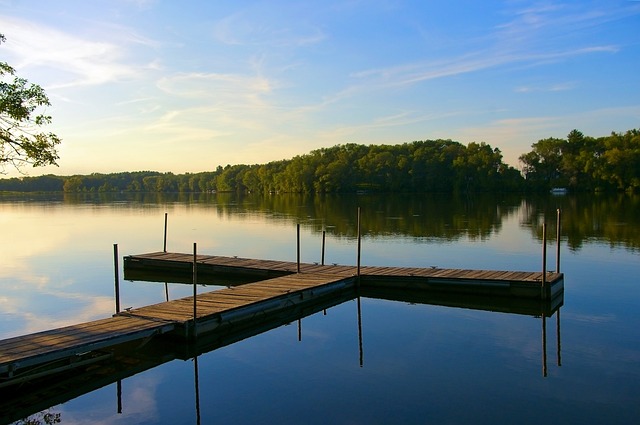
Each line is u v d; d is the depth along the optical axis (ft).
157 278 75.36
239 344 43.39
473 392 32.53
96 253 98.43
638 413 29.37
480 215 166.81
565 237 106.42
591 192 291.17
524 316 50.72
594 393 32.09
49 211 223.92
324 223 150.51
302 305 55.52
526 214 166.71
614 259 79.97
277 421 29.27
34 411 31.53
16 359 32.89
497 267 76.48
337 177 349.41
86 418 30.42
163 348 42.63
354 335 45.29
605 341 42.11
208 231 135.95
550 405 30.48
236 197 392.47
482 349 40.75
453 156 329.52
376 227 135.33
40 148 54.44
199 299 50.88
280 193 400.67
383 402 31.35
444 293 61.26
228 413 30.53
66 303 59.36
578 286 62.03
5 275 76.48
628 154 260.21
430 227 133.08
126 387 34.86
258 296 51.98
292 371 36.88
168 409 31.35
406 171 339.36
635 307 52.44
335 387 33.78
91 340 37.14
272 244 108.17
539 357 38.60
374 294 63.00
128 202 317.01
